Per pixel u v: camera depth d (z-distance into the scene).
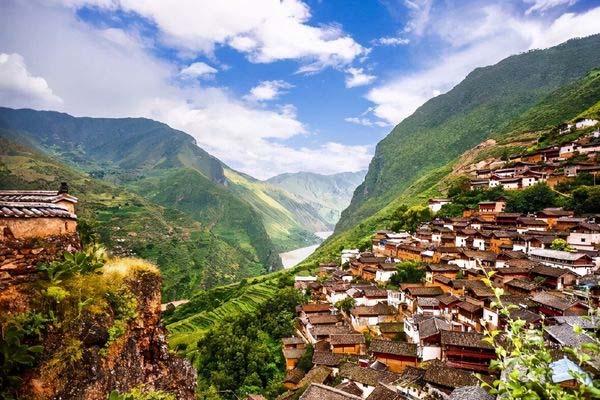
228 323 92.88
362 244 129.62
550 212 88.31
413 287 72.88
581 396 6.88
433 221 113.06
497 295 8.35
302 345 74.00
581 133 126.69
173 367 17.69
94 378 11.92
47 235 13.52
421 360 53.84
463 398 33.44
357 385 48.34
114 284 14.81
